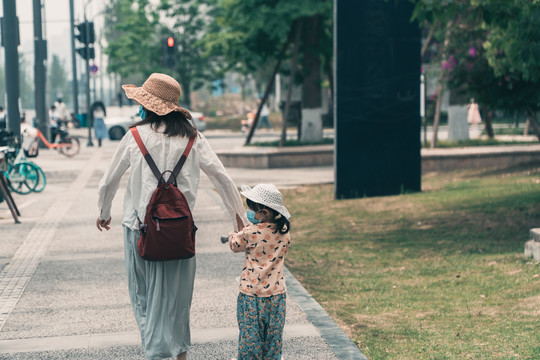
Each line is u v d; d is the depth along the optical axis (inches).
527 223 377.7
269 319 170.9
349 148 543.5
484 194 486.6
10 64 636.1
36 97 1066.1
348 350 197.9
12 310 244.5
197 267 309.0
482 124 1456.7
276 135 1498.5
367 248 360.8
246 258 173.3
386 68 545.3
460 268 304.0
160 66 1731.1
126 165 168.6
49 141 1091.3
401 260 329.4
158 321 165.6
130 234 168.7
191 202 168.4
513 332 215.2
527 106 574.2
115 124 1348.4
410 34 548.1
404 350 203.8
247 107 2726.4
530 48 354.3
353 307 254.7
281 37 830.5
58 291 271.0
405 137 553.6
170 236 159.2
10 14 635.5
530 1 359.3
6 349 202.4
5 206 515.8
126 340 209.8
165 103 168.2
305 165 829.8
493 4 379.6
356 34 536.4
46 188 626.8
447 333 219.1
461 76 607.5
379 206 493.0
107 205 171.6
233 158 839.7
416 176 558.9
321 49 912.3
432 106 826.2
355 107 542.6
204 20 1758.1
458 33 599.5
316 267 323.3
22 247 359.9
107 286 278.2
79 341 209.2
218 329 219.6
